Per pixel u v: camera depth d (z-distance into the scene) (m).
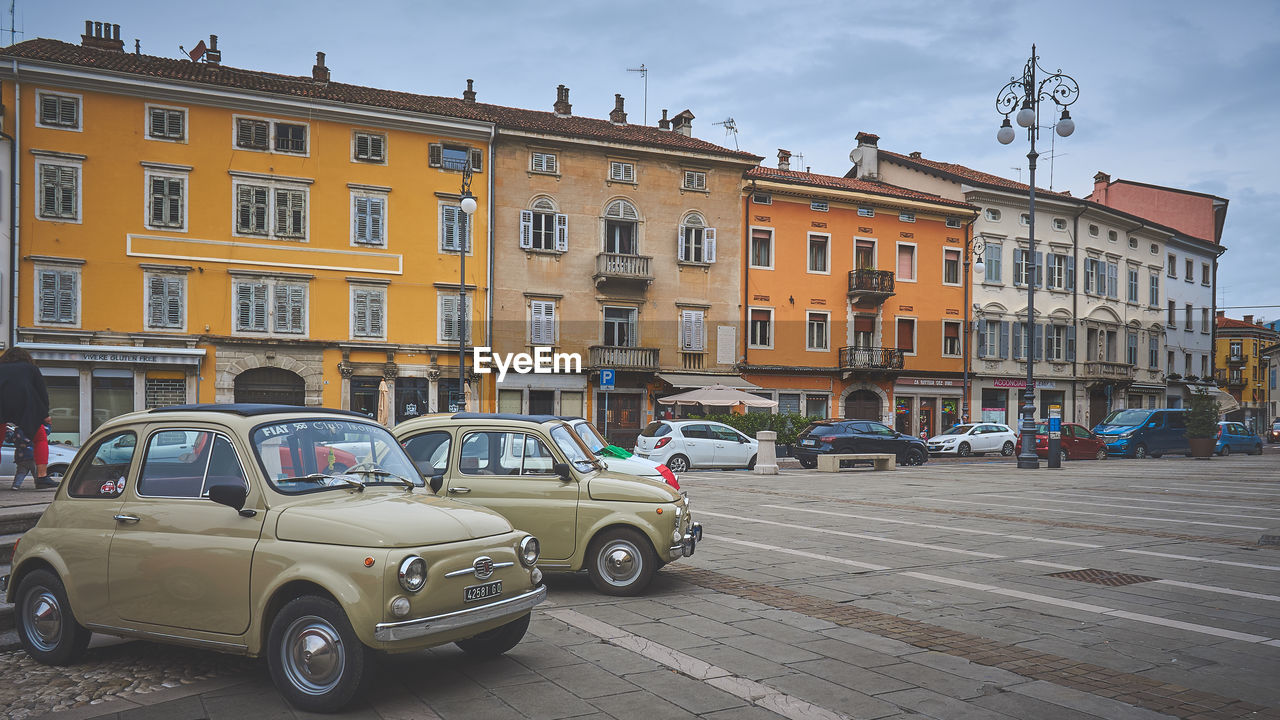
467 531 5.27
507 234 33.50
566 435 8.64
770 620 7.08
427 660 5.89
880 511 14.77
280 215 29.97
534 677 5.51
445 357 32.31
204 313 28.97
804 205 39.59
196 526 5.26
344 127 30.86
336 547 4.87
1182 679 5.61
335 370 30.66
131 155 28.08
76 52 28.77
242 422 5.47
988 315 44.38
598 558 8.05
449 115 32.12
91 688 5.25
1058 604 7.73
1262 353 78.44
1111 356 50.75
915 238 42.22
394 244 31.56
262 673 5.54
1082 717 4.90
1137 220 50.72
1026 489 19.45
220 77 29.73
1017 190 44.88
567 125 36.88
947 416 43.06
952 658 6.02
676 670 5.68
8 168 26.53
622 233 36.12
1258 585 8.64
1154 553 10.55
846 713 4.91
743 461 26.08
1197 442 35.09
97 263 27.61
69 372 27.05
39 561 5.88
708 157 36.94
